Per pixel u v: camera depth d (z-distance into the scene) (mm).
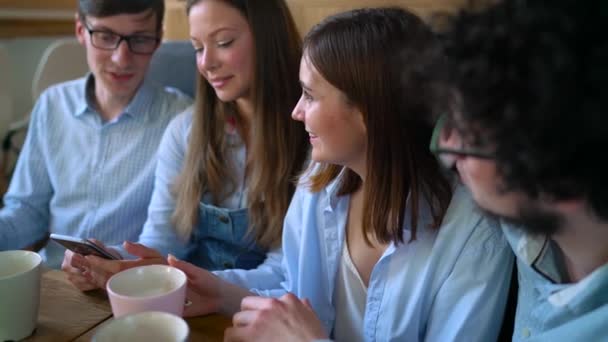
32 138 1522
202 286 863
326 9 1617
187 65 1686
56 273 912
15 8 2711
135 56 1413
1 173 2471
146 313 564
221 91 1176
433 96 447
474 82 382
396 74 737
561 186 391
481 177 442
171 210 1296
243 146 1235
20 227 1455
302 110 854
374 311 844
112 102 1482
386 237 821
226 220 1211
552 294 618
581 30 359
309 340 671
